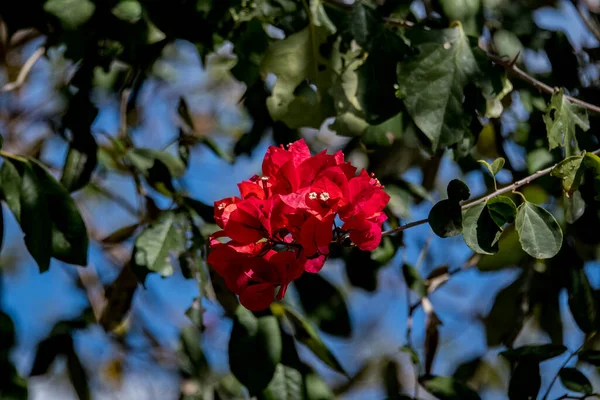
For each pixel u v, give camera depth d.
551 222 1.38
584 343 1.61
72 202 1.53
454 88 1.50
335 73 1.56
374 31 1.51
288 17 1.56
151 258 1.55
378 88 1.50
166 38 1.61
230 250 1.33
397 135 1.57
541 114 1.63
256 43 1.59
